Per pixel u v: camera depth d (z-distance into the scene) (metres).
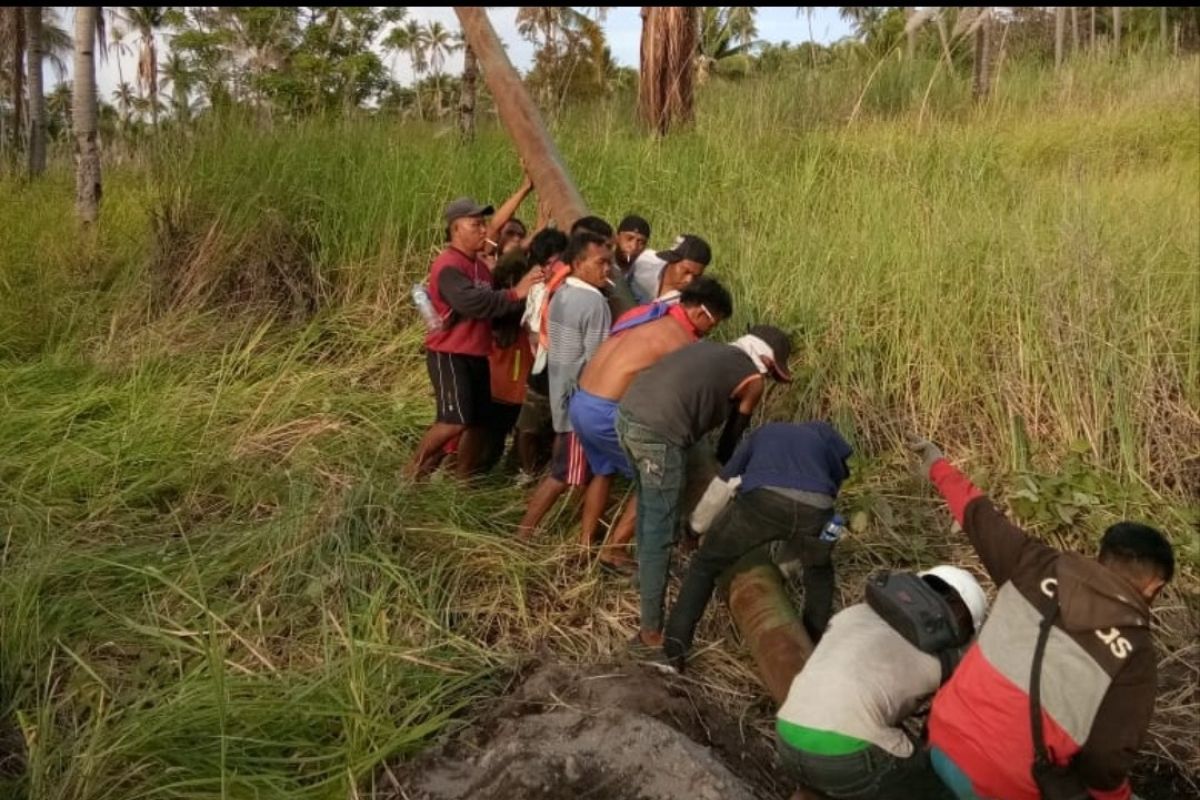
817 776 3.19
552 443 5.75
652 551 4.33
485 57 7.04
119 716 3.73
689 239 5.11
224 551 4.65
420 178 7.91
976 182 8.46
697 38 10.38
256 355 6.85
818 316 6.41
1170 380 6.16
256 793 3.46
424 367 6.80
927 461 3.43
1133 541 2.92
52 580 4.46
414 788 3.56
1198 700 4.51
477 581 4.75
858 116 10.23
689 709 3.98
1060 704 2.83
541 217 6.83
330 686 3.87
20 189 11.63
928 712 3.58
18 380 6.46
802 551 4.05
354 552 4.59
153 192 8.28
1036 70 14.06
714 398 4.29
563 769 3.46
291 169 7.93
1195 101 12.63
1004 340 6.29
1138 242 7.09
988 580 5.10
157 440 5.72
